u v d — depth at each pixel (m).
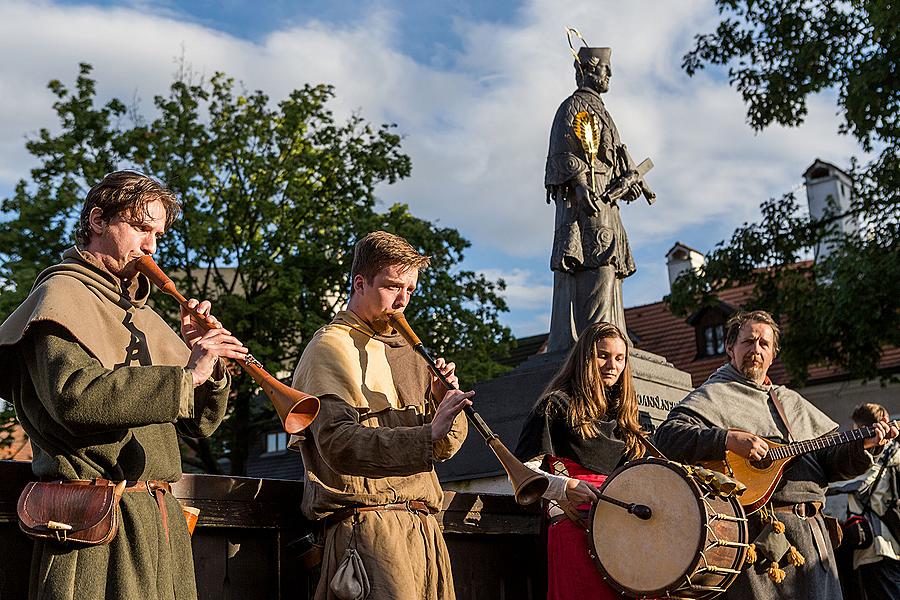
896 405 22.81
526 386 6.98
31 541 2.87
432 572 3.48
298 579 3.65
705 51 18.27
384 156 22.47
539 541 4.91
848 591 7.00
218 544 3.43
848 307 16.03
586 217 7.77
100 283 2.81
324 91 22.31
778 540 4.71
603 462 4.34
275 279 20.30
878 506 6.83
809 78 17.38
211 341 2.85
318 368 3.42
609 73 8.30
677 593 3.84
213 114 21.64
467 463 7.02
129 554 2.61
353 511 3.40
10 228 19.72
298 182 21.45
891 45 15.79
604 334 4.44
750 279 18.64
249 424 20.78
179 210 3.04
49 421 2.62
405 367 3.67
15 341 2.58
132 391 2.55
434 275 21.14
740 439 4.69
